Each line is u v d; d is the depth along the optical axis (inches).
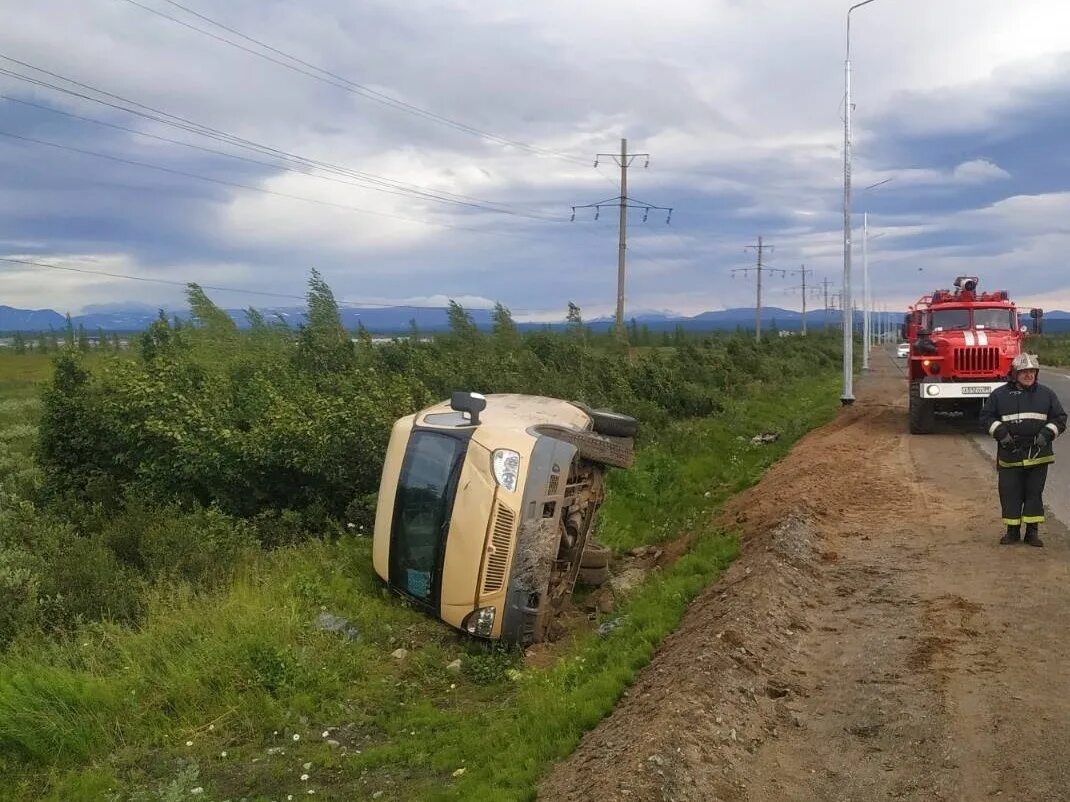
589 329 1561.3
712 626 269.4
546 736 230.4
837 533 391.2
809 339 2933.1
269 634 307.9
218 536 425.4
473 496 326.3
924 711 215.9
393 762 242.2
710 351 1711.4
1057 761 188.7
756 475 626.8
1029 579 305.4
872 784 188.2
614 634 311.1
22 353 3412.9
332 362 786.8
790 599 299.1
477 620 324.8
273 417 486.0
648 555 459.5
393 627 340.2
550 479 330.3
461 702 285.7
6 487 591.8
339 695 286.7
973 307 762.2
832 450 629.6
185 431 485.4
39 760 249.1
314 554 414.6
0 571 346.9
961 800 178.9
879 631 271.1
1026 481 348.2
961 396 708.7
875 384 1521.9
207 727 267.6
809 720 219.8
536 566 321.7
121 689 279.3
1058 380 1296.8
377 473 472.4
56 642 318.7
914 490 478.0
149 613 334.6
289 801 222.8
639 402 895.1
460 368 866.8
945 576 317.4
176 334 819.4
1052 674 229.6
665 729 199.9
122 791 232.4
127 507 441.7
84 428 517.3
